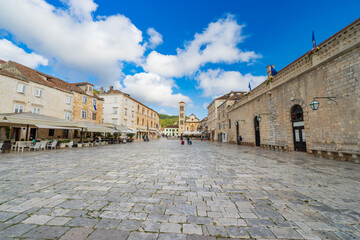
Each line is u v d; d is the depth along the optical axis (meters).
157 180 5.03
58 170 6.21
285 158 9.84
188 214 2.94
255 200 3.59
